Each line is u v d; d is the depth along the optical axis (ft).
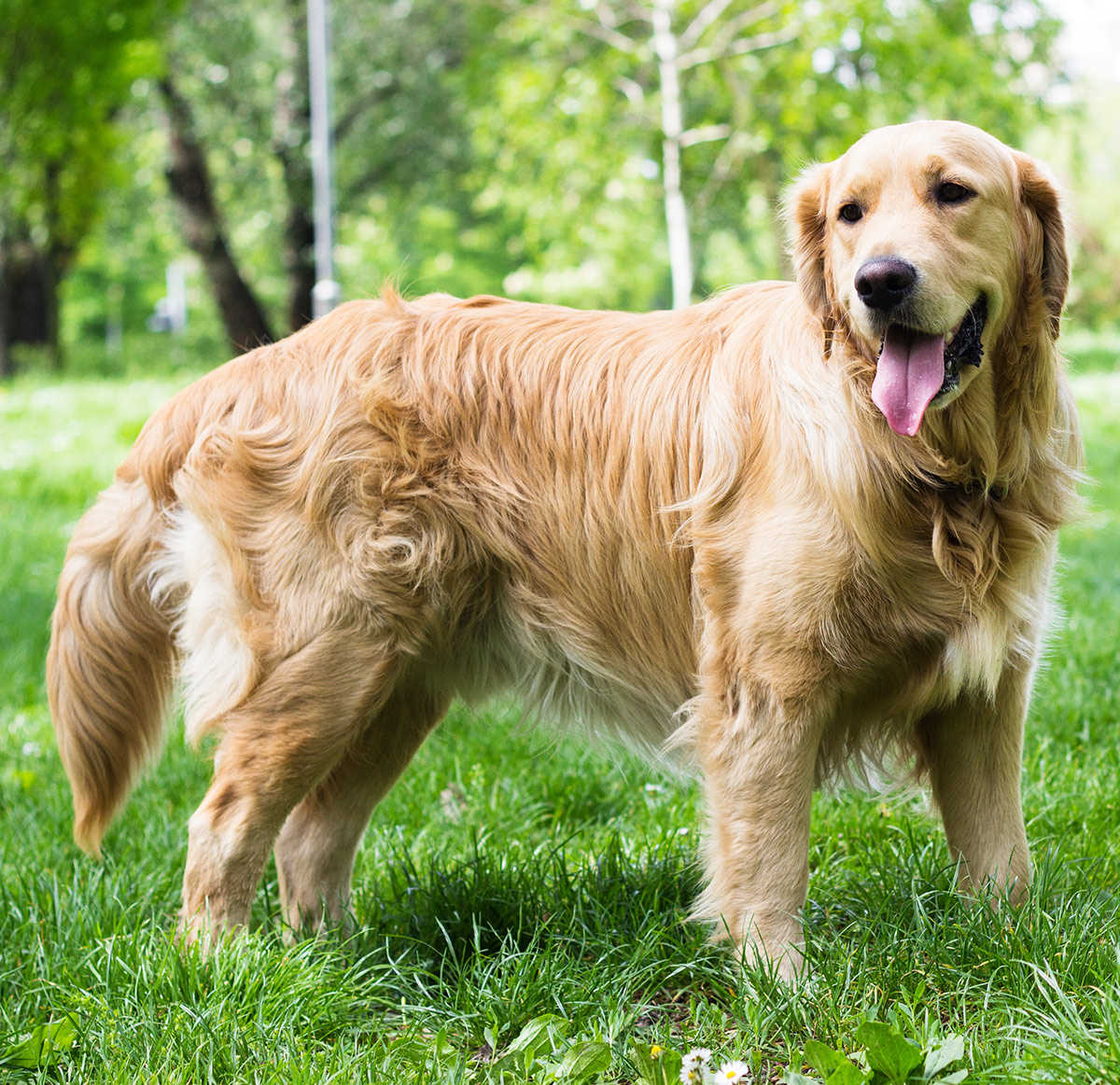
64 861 12.73
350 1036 9.32
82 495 32.58
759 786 9.53
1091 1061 7.39
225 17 76.02
